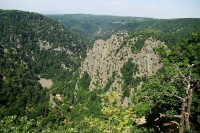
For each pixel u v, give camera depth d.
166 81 32.03
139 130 34.16
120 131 29.05
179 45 39.00
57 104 181.12
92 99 174.12
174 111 31.20
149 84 31.84
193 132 34.12
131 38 196.38
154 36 181.88
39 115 140.75
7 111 125.62
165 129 35.41
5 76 192.12
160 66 164.12
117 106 30.14
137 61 175.25
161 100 30.33
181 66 33.53
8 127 22.94
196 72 32.59
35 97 171.38
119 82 175.00
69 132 30.06
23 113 133.75
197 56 34.06
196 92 33.44
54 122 135.62
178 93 30.66
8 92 147.38
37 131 24.30
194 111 33.84
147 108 30.56
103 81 192.50
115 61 193.25
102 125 29.47
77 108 162.12
